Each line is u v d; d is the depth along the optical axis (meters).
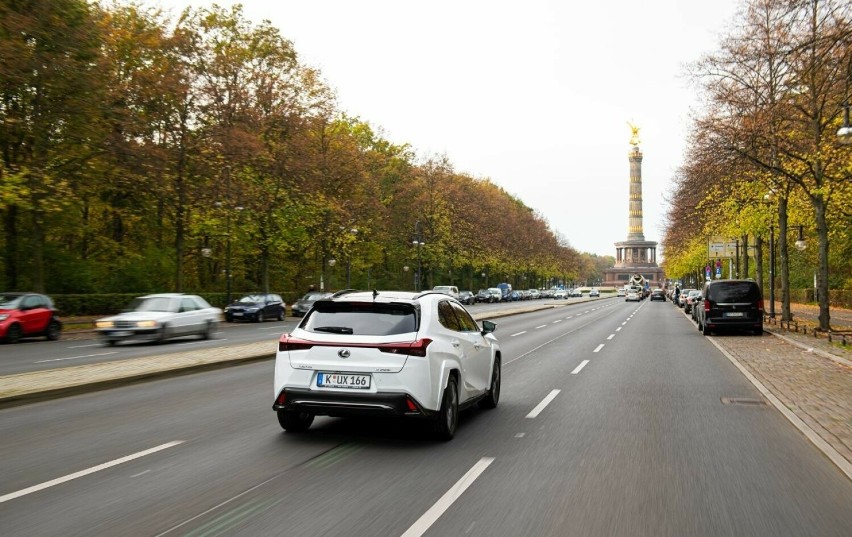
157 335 22.52
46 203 30.81
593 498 5.77
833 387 12.62
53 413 9.80
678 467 6.86
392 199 67.75
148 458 7.07
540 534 4.89
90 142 33.00
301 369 7.84
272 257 55.84
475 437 8.27
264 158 43.31
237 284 57.69
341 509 5.39
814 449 7.71
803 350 20.50
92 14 34.94
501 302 94.00
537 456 7.29
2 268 36.69
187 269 53.78
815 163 24.73
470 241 78.81
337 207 49.22
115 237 46.66
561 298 121.62
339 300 8.17
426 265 74.88
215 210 41.47
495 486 6.11
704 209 36.31
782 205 30.06
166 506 5.42
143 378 13.30
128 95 35.81
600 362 17.41
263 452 7.38
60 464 6.79
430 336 7.96
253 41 44.28
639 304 84.62
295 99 46.09
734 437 8.34
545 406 10.66
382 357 7.65
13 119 29.53
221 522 5.05
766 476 6.54
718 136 26.34
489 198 92.25
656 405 10.76
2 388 11.26
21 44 28.20
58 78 30.00
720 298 26.81
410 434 8.42
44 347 22.48
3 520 5.06
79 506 5.41
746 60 25.44
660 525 5.11
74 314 36.97
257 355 17.41
